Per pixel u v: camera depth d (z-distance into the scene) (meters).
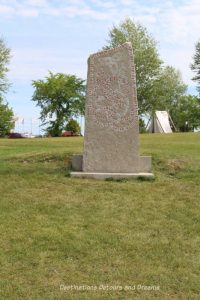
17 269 6.20
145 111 63.41
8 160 13.66
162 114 68.38
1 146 21.17
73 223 7.94
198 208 8.79
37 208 8.68
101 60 11.13
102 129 11.15
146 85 61.84
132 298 5.54
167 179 11.10
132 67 11.08
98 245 7.03
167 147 19.30
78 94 67.75
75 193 9.62
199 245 7.11
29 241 7.11
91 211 8.56
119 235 7.44
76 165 11.62
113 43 60.84
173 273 6.18
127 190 9.88
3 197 9.33
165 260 6.57
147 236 7.45
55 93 66.12
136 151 11.14
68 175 11.06
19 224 7.84
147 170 11.44
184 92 81.12
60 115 67.44
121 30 61.31
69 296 5.53
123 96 11.10
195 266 6.39
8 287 5.72
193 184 10.55
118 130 11.13
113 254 6.73
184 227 7.85
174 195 9.62
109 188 10.00
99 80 11.15
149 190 9.94
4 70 58.84
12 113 68.00
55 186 10.13
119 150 11.13
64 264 6.38
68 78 67.62
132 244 7.08
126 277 6.04
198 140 25.53
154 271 6.21
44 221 8.01
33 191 9.76
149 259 6.60
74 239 7.22
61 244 7.02
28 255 6.62
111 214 8.43
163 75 65.56
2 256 6.57
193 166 12.41
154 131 67.06
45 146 20.80
